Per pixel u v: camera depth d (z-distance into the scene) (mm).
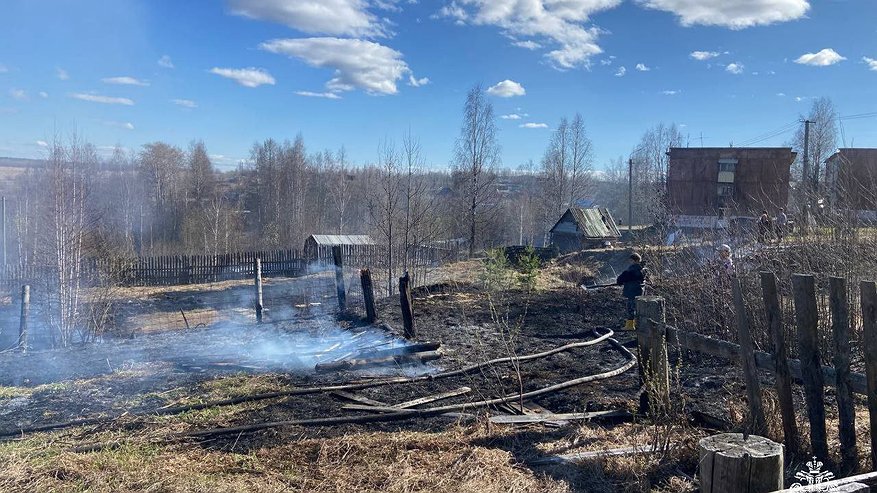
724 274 8062
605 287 15359
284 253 29906
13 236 24172
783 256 8055
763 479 2768
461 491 3879
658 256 11133
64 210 11906
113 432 5430
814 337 4012
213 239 41750
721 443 2977
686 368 7430
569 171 51375
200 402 6348
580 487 4008
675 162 38969
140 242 43500
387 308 12828
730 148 37500
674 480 3932
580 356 8539
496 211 42562
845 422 3904
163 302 20484
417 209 20844
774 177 35969
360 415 5777
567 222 36875
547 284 16578
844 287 3869
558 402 6289
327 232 49188
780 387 4242
